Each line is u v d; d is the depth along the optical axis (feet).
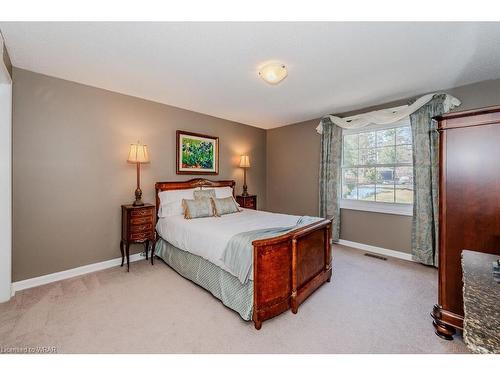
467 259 3.64
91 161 9.41
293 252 6.53
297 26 5.64
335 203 13.15
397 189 11.41
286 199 16.19
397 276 9.03
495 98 8.75
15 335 5.57
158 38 6.13
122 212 10.05
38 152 8.22
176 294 7.66
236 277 6.53
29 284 8.05
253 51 6.77
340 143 13.00
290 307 6.59
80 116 9.10
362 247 12.53
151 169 11.23
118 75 8.40
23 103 7.91
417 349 5.17
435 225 9.83
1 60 5.89
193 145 12.82
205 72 8.13
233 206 11.79
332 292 7.79
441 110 9.59
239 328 5.91
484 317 2.20
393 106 11.21
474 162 5.08
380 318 6.33
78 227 9.13
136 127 10.66
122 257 9.95
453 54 6.96
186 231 8.71
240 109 12.53
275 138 16.87
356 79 8.72
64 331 5.73
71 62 7.45
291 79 8.73
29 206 8.07
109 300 7.23
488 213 4.95
